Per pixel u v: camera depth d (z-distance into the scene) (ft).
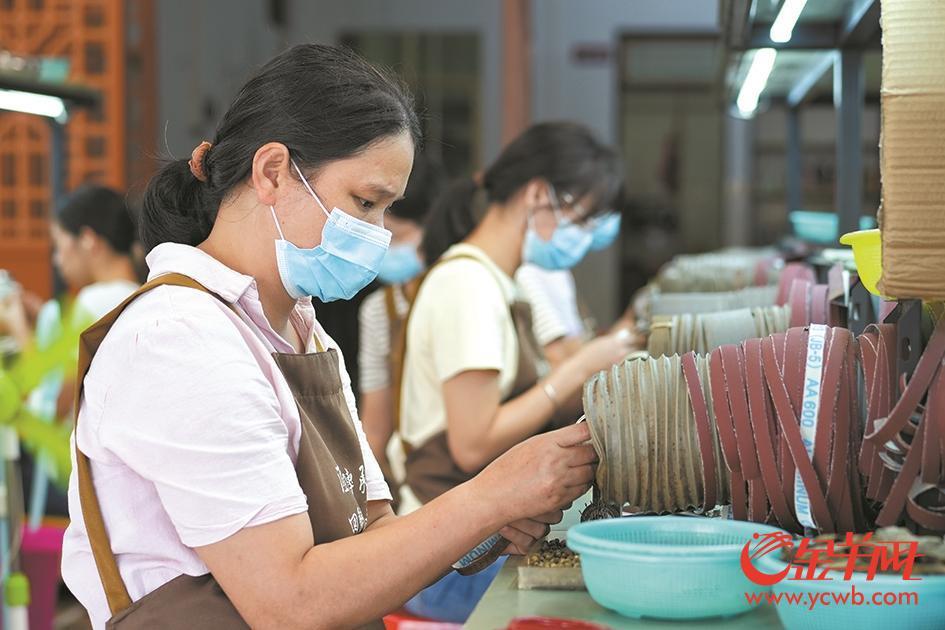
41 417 8.89
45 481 10.64
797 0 6.10
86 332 4.33
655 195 31.55
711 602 3.74
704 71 30.89
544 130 8.12
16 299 12.10
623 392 4.30
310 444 4.55
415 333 7.84
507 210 8.12
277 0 29.19
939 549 3.65
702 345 5.41
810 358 4.06
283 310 4.85
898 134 3.70
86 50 17.29
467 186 8.36
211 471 4.10
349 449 4.89
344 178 4.51
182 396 4.12
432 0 29.91
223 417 4.12
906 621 3.40
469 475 7.70
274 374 4.47
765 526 3.93
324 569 4.17
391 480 8.80
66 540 4.60
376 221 4.68
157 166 4.93
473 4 29.94
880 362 4.00
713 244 31.48
